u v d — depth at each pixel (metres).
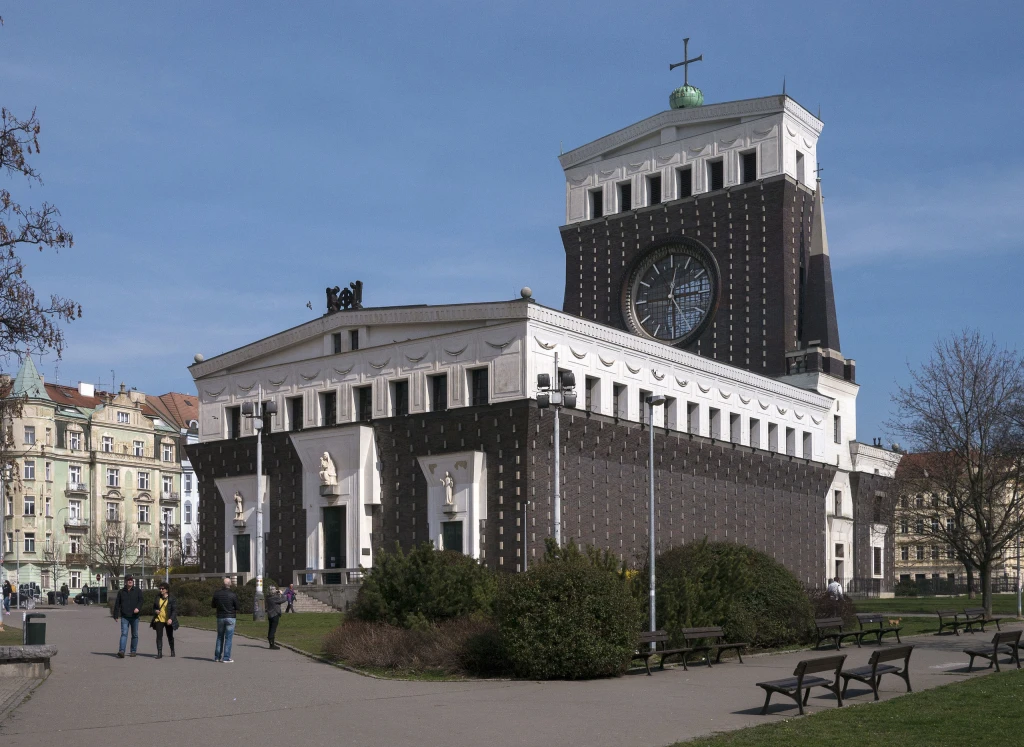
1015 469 74.62
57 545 128.88
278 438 84.19
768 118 101.19
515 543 71.19
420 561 47.56
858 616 51.47
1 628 57.69
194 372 91.25
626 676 38.62
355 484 78.69
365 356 80.31
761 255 100.56
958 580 146.25
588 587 38.12
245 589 73.31
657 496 80.75
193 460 89.81
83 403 138.12
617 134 109.12
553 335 74.00
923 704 30.28
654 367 81.81
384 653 41.03
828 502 105.75
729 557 48.78
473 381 75.31
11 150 29.34
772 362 99.19
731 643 45.81
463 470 74.00
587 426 75.19
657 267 106.81
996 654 39.38
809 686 30.06
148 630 59.00
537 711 29.72
